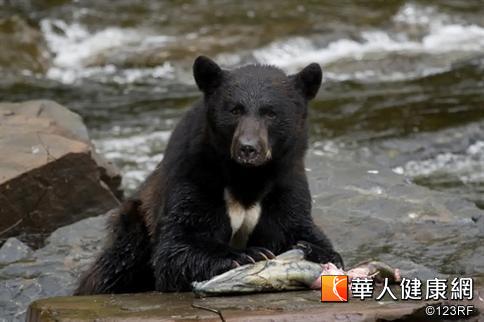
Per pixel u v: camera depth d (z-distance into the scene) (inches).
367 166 582.6
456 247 466.3
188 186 367.6
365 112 810.8
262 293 346.6
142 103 863.1
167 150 385.4
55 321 324.2
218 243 362.3
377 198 527.8
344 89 886.4
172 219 367.2
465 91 866.1
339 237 480.1
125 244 400.2
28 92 888.3
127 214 400.5
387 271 361.4
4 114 594.9
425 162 717.9
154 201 388.2
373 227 490.3
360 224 493.7
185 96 880.9
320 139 755.4
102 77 945.5
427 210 513.3
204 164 366.9
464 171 700.7
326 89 887.7
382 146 740.0
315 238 380.8
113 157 726.5
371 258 453.7
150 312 328.2
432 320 329.1
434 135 754.8
